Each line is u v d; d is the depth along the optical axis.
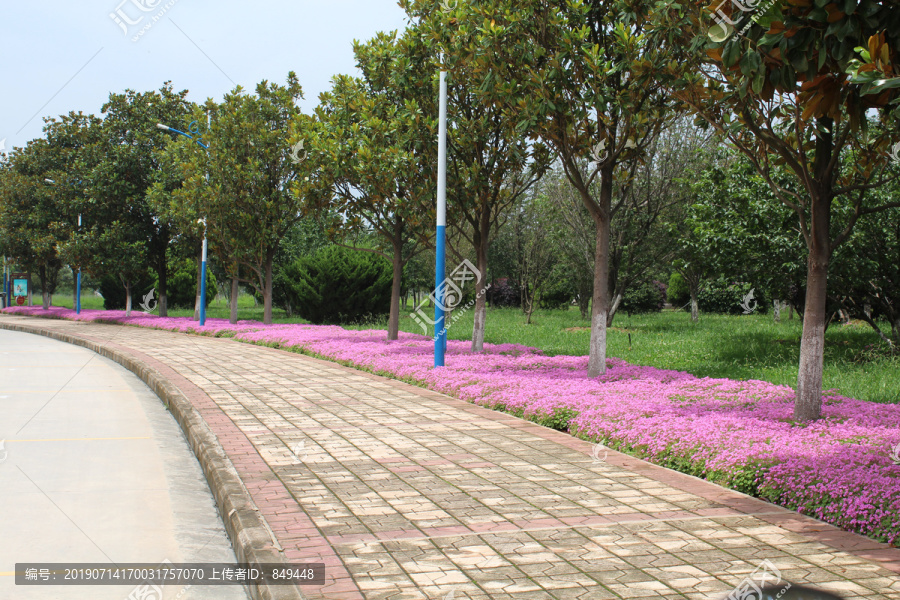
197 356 15.94
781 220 14.27
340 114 16.52
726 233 14.94
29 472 6.50
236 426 7.87
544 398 8.85
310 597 3.38
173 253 29.88
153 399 10.98
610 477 5.75
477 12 10.73
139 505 5.56
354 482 5.56
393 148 14.20
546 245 26.31
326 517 4.67
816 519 4.69
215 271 30.91
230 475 5.74
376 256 29.00
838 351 14.45
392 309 18.05
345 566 3.79
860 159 7.97
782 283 15.30
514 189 14.97
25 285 46.59
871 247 14.04
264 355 16.28
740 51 5.36
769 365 12.91
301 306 28.41
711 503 5.03
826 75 4.98
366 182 14.99
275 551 4.00
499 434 7.48
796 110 7.31
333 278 27.25
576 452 6.67
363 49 16.52
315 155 15.94
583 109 10.64
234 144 21.84
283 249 32.09
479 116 14.27
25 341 22.34
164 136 27.67
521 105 10.37
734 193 14.75
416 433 7.51
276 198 22.73
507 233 28.88
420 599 3.37
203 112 23.61
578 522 4.58
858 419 7.45
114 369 14.88
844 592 3.47
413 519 4.63
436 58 13.69
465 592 3.46
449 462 6.25
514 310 36.97
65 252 27.72
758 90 5.23
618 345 16.58
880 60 4.24
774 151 8.34
